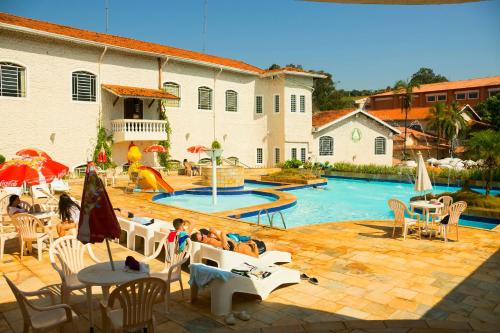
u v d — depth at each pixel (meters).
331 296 6.71
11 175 8.80
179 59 28.98
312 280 7.40
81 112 24.92
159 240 8.73
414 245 10.05
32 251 9.21
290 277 7.09
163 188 20.08
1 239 8.67
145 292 4.71
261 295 6.48
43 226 8.73
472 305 6.35
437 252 9.40
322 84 83.75
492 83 54.66
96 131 25.66
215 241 8.11
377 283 7.33
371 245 10.03
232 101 33.69
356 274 7.83
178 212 14.41
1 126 21.80
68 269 6.22
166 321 5.77
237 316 5.88
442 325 5.61
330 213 17.62
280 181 25.88
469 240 10.61
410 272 7.94
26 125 22.70
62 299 5.66
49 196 12.91
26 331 4.68
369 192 23.98
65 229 9.65
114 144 26.64
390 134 38.81
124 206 15.62
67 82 24.25
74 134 24.67
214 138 32.47
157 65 28.70
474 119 53.66
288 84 34.03
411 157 47.59
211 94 32.12
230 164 33.66
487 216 14.93
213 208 17.70
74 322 4.90
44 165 9.40
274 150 35.06
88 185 5.15
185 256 6.39
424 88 62.00
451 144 47.19
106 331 5.16
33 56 22.81
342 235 11.10
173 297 6.68
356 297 6.68
